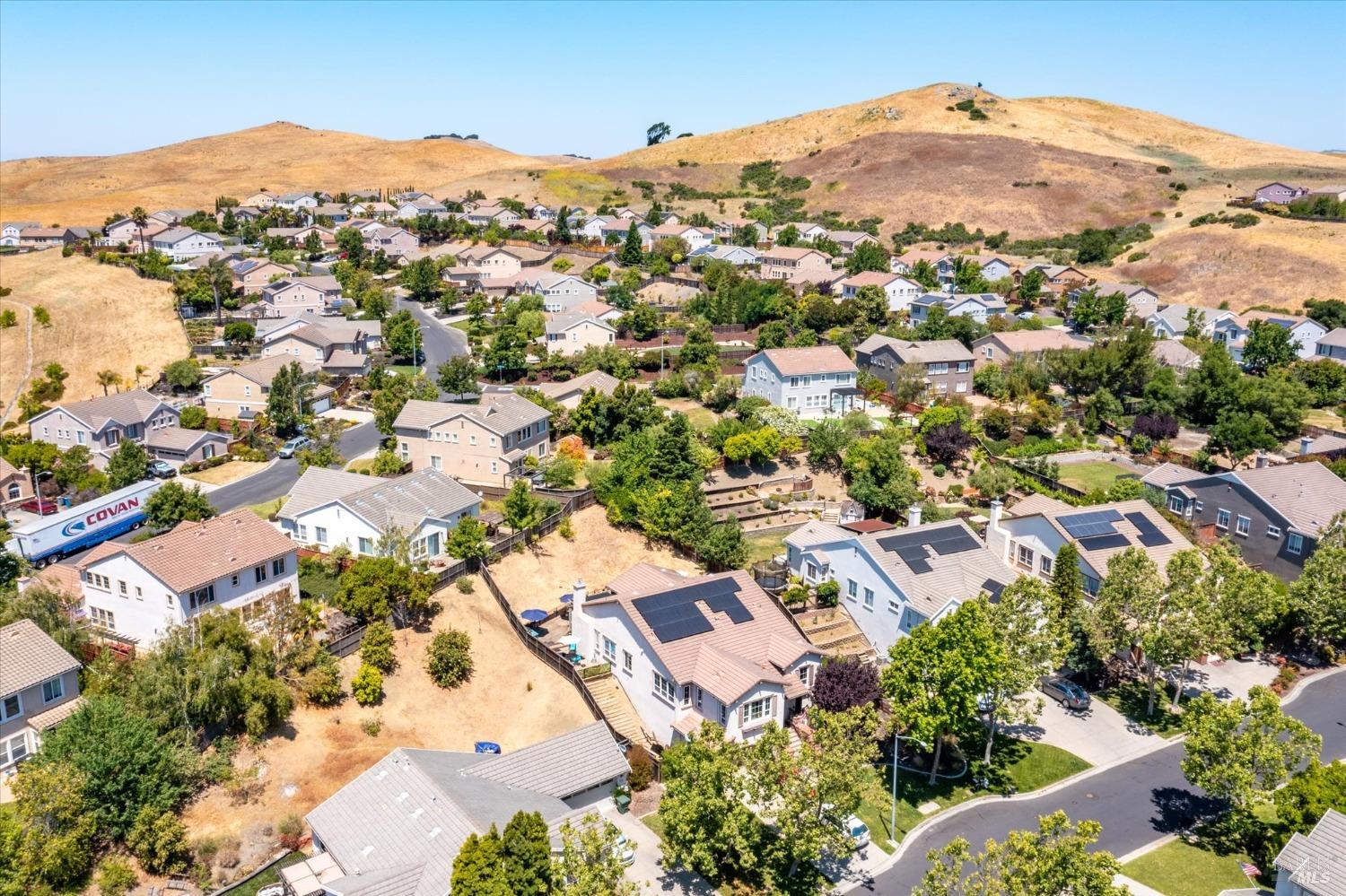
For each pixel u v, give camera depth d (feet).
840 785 129.49
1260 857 143.23
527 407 295.48
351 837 133.69
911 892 136.46
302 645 174.50
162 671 157.38
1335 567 193.57
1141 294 496.23
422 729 173.88
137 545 187.52
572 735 156.76
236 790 152.66
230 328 425.69
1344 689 190.08
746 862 130.11
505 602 205.46
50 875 133.59
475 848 117.70
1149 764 168.55
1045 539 218.79
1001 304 477.77
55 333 448.65
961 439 303.48
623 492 253.85
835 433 299.99
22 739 157.38
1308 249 544.62
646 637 174.91
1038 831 149.18
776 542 256.32
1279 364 404.77
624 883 121.08
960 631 154.81
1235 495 237.25
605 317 441.68
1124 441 331.98
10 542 239.30
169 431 321.93
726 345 423.64
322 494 232.12
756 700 163.73
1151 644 174.09
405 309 472.03
